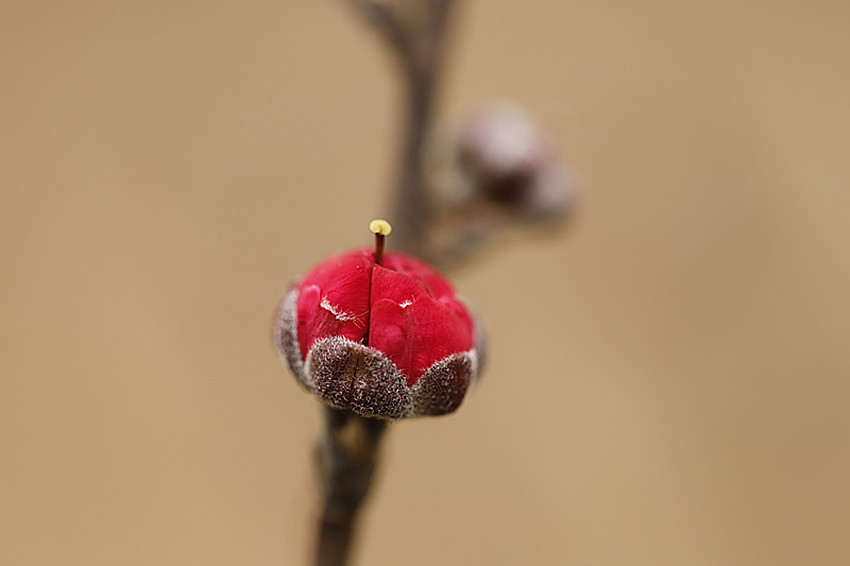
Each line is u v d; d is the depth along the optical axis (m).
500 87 0.35
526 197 0.19
